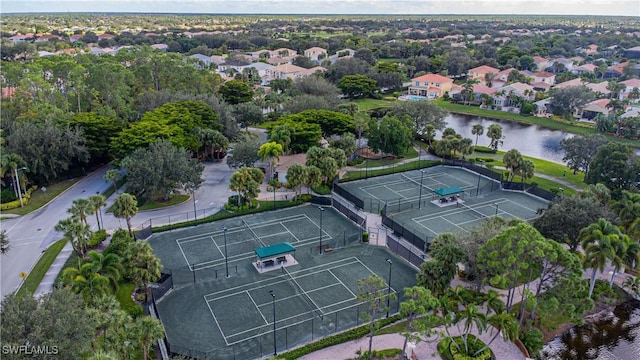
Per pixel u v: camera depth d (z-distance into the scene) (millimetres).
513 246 41375
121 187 85000
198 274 57250
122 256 50188
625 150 77500
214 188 85938
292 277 56781
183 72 131750
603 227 49531
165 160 74875
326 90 146500
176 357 38000
